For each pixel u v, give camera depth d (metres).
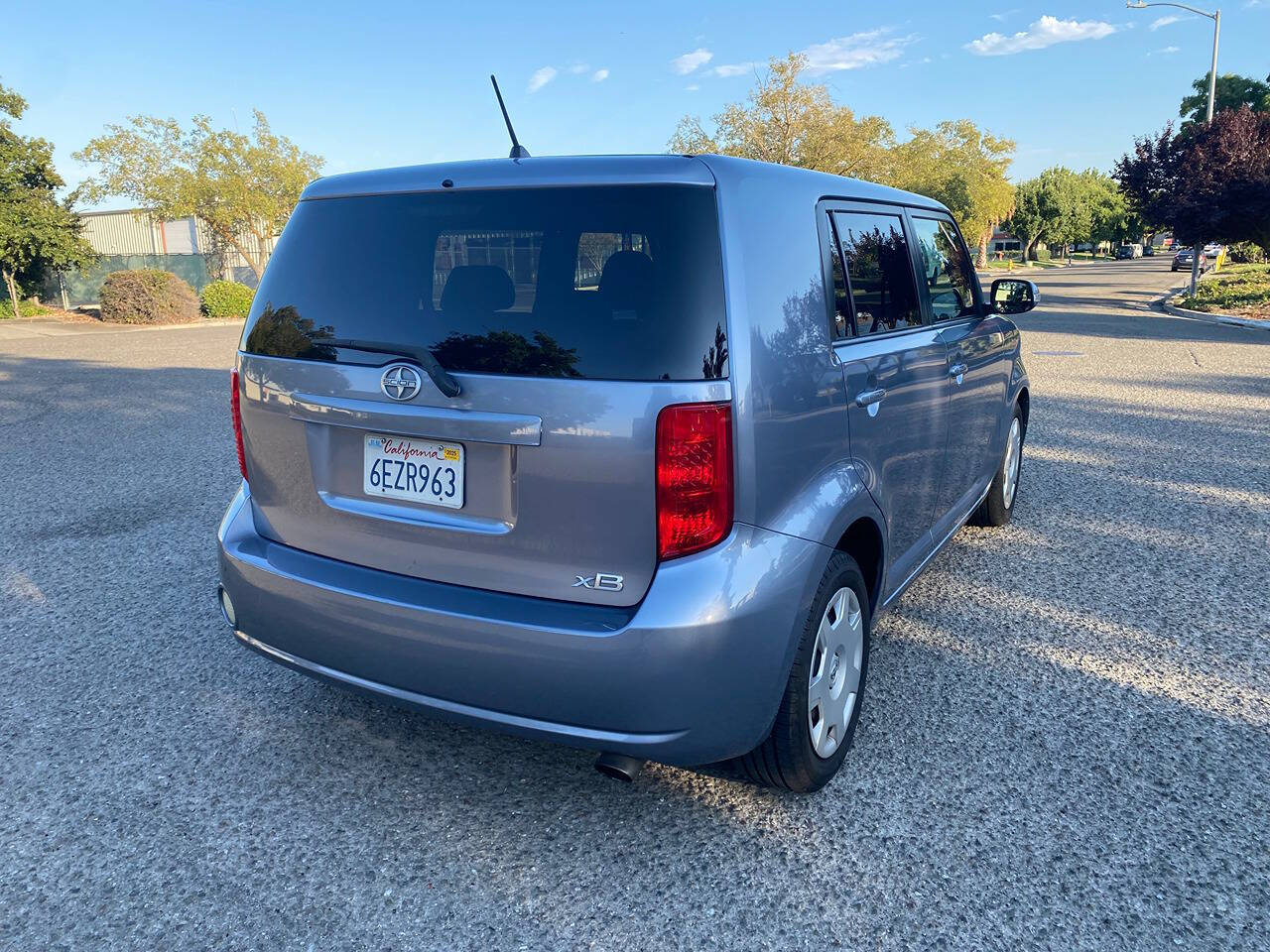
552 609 2.34
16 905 2.43
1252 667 3.72
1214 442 7.89
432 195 2.53
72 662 3.83
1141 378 11.81
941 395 3.67
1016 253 137.00
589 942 2.28
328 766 3.08
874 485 2.97
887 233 3.43
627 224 2.30
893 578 3.39
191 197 35.47
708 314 2.25
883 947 2.26
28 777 3.01
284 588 2.70
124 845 2.67
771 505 2.41
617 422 2.22
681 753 2.34
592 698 2.28
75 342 20.27
